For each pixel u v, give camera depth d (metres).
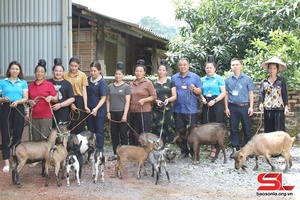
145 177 5.52
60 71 6.00
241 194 4.74
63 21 8.23
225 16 10.33
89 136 5.72
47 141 5.23
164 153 5.29
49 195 4.70
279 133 5.75
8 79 5.75
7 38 8.67
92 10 10.53
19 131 5.80
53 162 5.08
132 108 6.34
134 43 14.55
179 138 6.43
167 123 6.43
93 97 6.21
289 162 5.84
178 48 10.32
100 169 5.72
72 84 6.14
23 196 4.67
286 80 7.41
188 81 6.48
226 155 6.87
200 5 10.92
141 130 6.34
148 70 14.91
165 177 5.51
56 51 8.37
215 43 10.33
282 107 6.29
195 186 5.08
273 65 6.26
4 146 5.77
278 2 8.83
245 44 9.90
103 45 11.78
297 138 7.38
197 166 6.10
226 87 6.66
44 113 5.85
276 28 9.02
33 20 8.48
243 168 5.70
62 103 5.91
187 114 6.50
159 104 6.29
